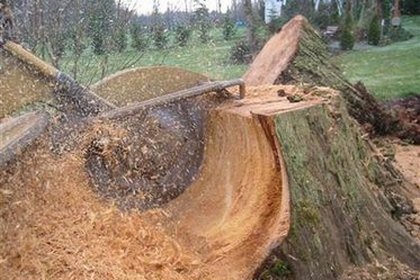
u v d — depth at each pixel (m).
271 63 4.88
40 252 2.33
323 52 5.04
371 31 13.36
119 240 2.65
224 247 2.81
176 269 2.66
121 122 3.12
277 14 14.55
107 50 7.12
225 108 3.34
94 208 2.77
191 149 3.33
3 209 2.31
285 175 2.81
